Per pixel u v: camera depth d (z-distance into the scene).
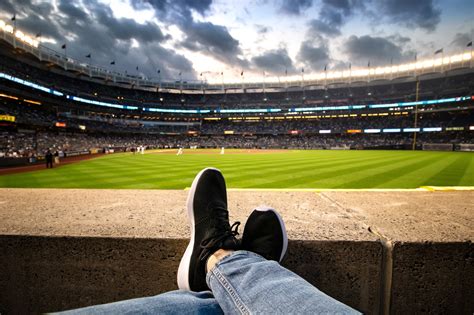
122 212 1.85
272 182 10.80
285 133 67.25
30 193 2.43
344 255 1.42
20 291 1.45
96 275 1.44
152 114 69.75
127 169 16.42
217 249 1.32
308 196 2.47
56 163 22.27
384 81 62.28
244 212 2.00
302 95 71.19
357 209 1.99
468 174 13.09
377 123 61.41
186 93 75.12
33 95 44.47
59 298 1.45
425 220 1.72
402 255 1.39
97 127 57.12
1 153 27.33
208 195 1.56
